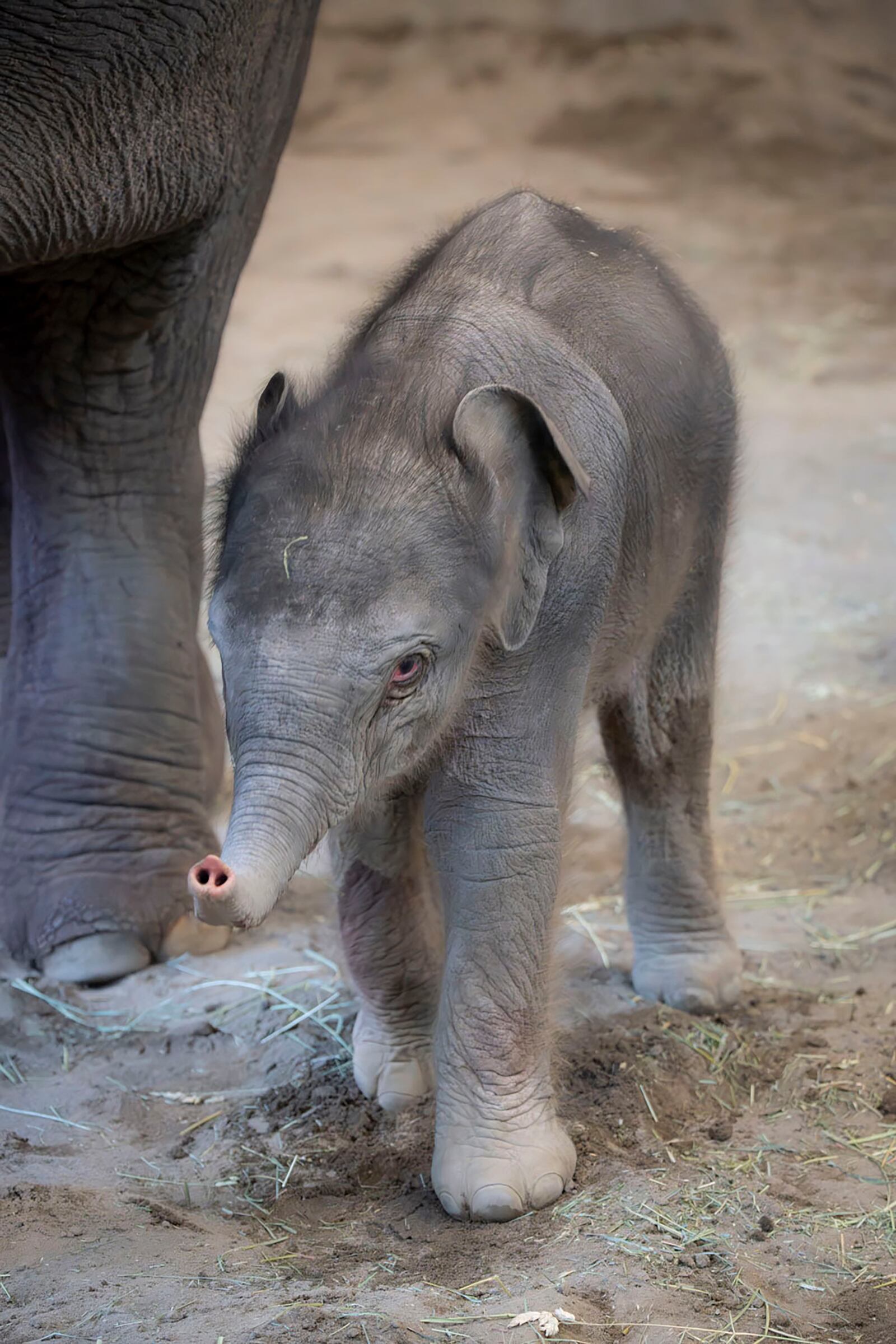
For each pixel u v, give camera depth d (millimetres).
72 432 7672
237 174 7297
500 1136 5660
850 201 27812
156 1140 6348
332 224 26109
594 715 7336
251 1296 5078
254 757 4746
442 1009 5758
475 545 5035
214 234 7309
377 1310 4941
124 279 7230
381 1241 5547
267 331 21266
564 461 5082
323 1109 6438
